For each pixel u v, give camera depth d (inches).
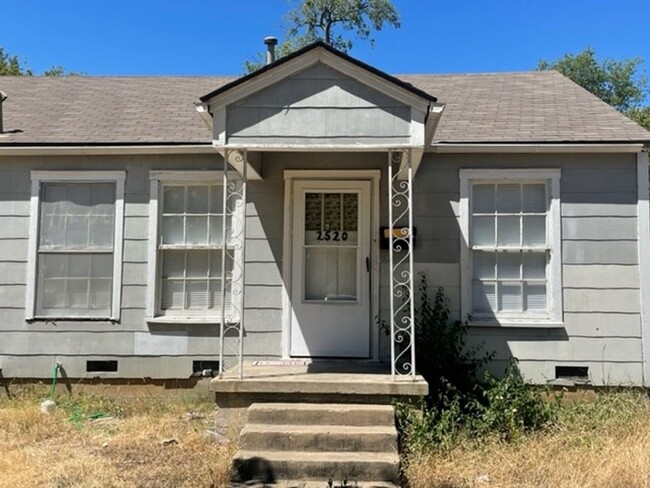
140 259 286.4
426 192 279.3
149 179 288.0
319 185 282.0
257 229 283.7
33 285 286.2
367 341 274.7
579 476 178.1
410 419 205.8
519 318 273.3
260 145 212.8
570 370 269.9
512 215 278.7
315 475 176.9
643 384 265.4
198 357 282.0
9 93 364.8
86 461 192.9
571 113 305.4
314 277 280.7
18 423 235.8
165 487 172.1
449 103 333.1
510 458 193.5
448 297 274.8
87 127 305.4
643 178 272.4
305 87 213.8
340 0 861.8
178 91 369.1
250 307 281.0
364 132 211.8
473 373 269.6
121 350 283.7
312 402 211.9
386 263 277.7
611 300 270.5
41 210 290.0
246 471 177.2
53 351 284.7
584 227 273.4
